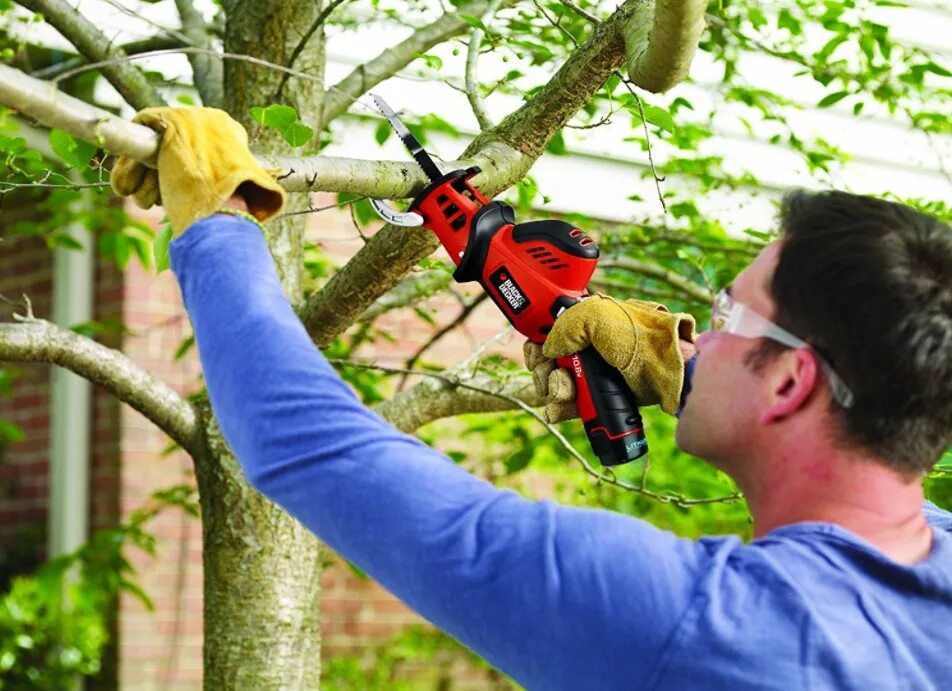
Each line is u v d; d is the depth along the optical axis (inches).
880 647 47.6
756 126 218.2
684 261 159.6
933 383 49.8
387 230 97.9
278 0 116.8
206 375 50.6
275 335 49.9
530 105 87.6
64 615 203.0
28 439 229.3
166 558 207.2
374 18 143.3
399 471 47.9
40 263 222.1
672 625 45.8
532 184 112.0
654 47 72.7
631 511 182.5
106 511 209.5
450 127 146.3
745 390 52.7
